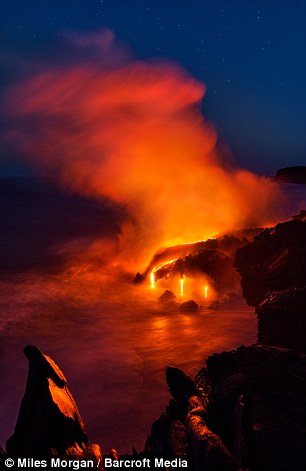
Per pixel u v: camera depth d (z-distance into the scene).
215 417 4.69
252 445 3.93
